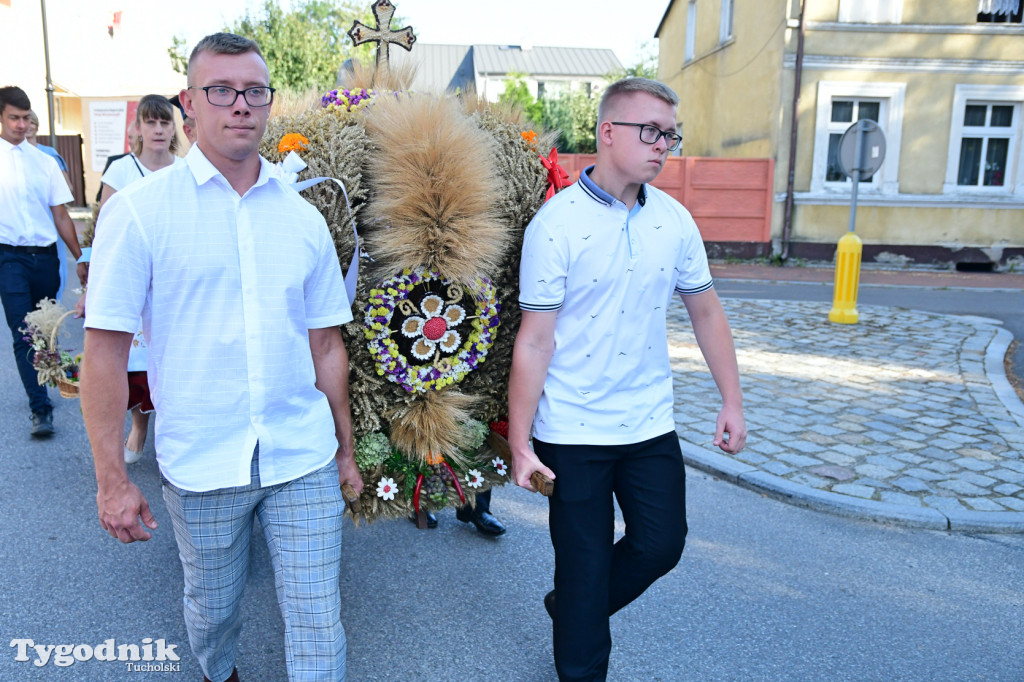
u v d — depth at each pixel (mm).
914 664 2805
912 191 15211
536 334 2232
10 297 4660
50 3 21391
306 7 24188
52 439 4770
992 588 3350
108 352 1859
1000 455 4793
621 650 2859
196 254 1896
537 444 2371
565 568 2312
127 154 4016
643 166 2176
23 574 3236
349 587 3262
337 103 2545
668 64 21781
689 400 5906
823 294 11859
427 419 2496
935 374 6750
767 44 15242
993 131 15219
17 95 4621
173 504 2025
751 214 15531
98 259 1855
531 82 38750
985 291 12469
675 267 2365
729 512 4086
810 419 5469
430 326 2459
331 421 2188
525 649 2863
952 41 14719
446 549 3617
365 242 2369
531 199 2531
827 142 15062
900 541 3777
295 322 2051
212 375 1936
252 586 3236
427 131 2350
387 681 2652
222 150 1909
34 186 4730
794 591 3295
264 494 2049
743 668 2764
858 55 14703
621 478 2391
